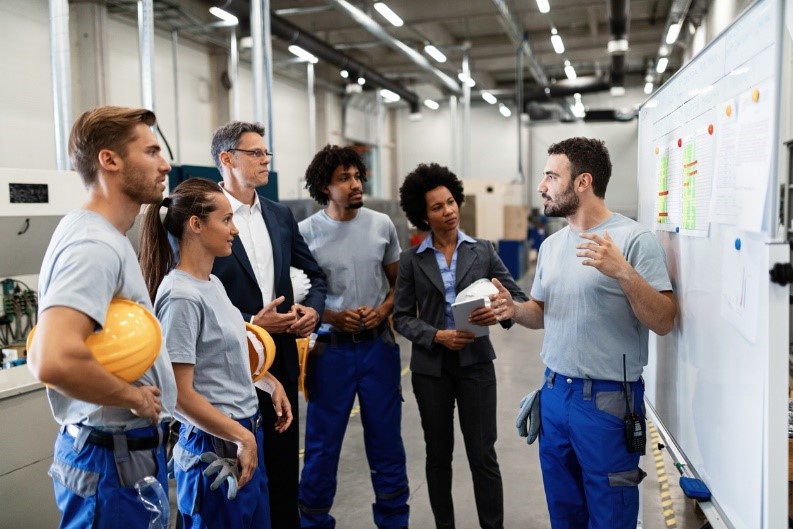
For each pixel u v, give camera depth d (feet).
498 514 6.66
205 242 4.50
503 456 10.28
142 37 11.66
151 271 4.60
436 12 23.39
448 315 6.64
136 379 3.65
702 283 4.42
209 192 4.48
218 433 4.34
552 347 5.16
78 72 19.84
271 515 6.24
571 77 35.27
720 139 4.03
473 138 43.70
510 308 5.49
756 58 3.46
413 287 6.80
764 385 3.38
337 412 7.03
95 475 3.79
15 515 6.32
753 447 3.55
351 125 38.27
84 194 7.77
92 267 3.43
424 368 6.56
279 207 6.52
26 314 10.47
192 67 25.54
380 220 7.39
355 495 8.98
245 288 5.86
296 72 31.60
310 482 7.07
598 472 4.84
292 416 5.79
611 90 32.73
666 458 10.08
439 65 33.04
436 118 43.96
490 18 28.07
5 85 17.02
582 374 4.89
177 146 24.00
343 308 7.09
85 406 3.82
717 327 4.12
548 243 5.51
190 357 4.28
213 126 27.12
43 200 7.24
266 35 14.20
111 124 3.68
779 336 3.28
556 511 5.33
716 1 21.40
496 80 41.57
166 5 19.71
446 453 6.71
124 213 3.84
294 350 6.30
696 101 4.56
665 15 27.99
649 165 6.17
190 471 4.58
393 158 44.75
